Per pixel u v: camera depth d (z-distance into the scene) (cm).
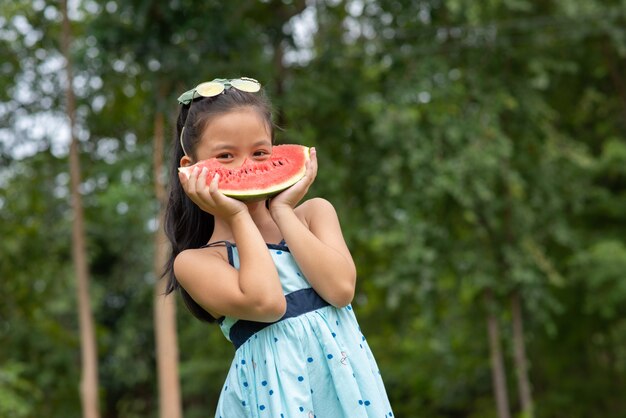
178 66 966
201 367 1378
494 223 1185
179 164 277
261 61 1078
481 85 1184
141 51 970
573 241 1259
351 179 1193
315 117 1180
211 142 249
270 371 241
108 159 1088
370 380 248
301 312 245
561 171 1269
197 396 1620
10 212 1154
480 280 1191
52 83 1069
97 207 1146
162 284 949
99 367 1734
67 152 1103
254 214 265
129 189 964
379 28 1157
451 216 1238
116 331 1711
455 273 1214
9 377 1105
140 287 1525
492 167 1141
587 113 1462
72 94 1012
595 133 1461
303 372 240
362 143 1183
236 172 248
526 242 1194
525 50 1244
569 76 1395
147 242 1466
